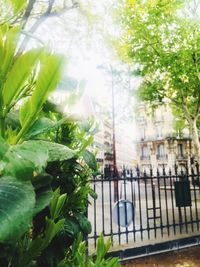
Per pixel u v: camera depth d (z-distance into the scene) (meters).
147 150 55.16
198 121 23.25
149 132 54.66
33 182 0.96
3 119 0.76
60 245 1.40
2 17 0.91
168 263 5.04
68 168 1.78
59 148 0.81
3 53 0.75
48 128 0.85
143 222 8.20
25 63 0.73
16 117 1.04
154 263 5.01
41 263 1.31
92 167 1.53
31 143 0.69
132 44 14.81
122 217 5.25
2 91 0.75
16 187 0.67
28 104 0.79
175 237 5.97
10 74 0.73
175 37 14.55
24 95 1.01
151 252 5.38
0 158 0.57
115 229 7.23
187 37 14.34
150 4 13.59
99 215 9.48
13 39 0.75
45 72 0.73
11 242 0.55
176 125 25.44
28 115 0.80
